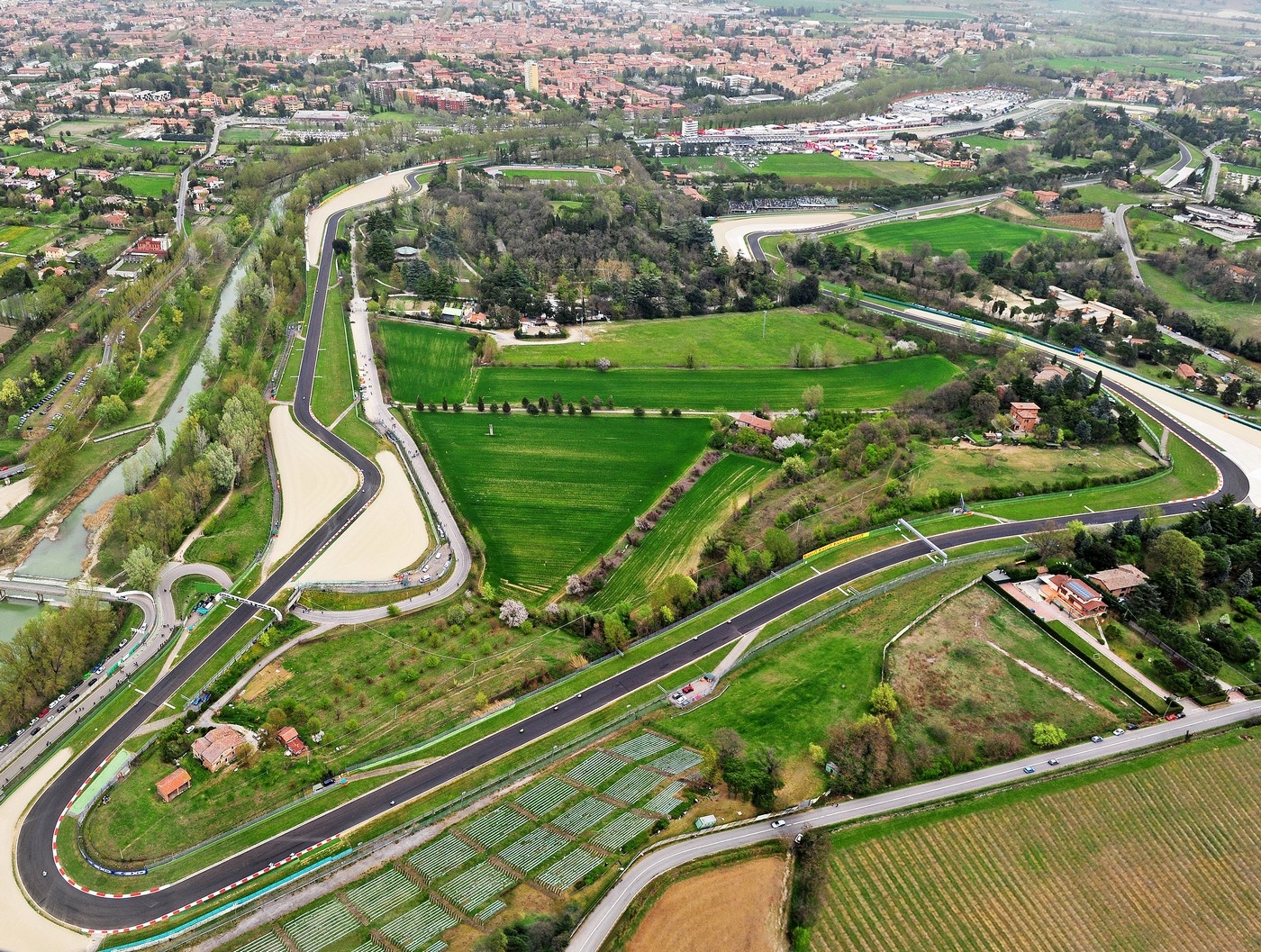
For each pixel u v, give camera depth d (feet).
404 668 626.64
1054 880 469.57
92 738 568.00
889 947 430.61
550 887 443.32
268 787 529.45
